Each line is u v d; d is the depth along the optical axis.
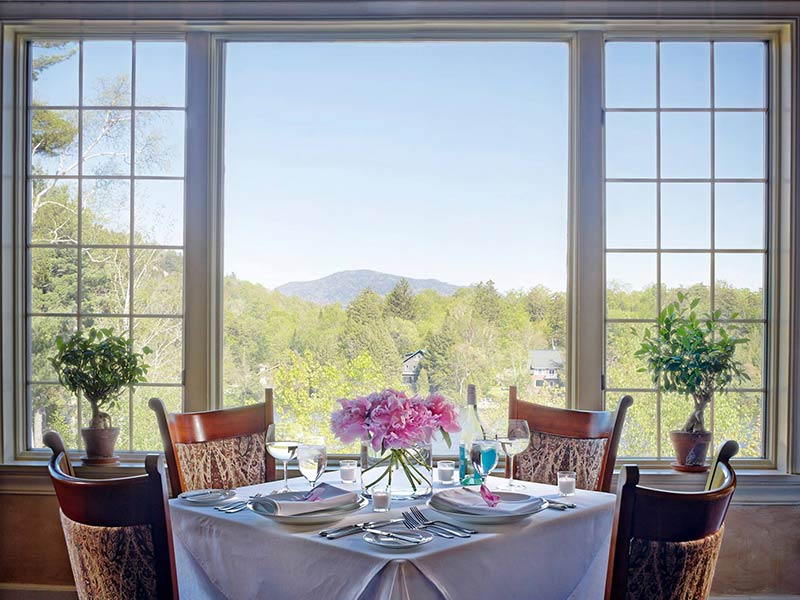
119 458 3.38
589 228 3.41
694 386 3.17
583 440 2.77
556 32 3.45
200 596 1.93
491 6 3.37
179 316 3.48
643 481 3.22
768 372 3.42
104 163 3.52
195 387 3.42
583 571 1.98
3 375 3.39
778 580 3.25
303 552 1.66
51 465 1.72
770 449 3.39
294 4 3.39
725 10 3.33
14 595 3.31
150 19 3.41
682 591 1.55
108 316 3.50
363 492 2.15
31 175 3.52
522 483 2.42
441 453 3.47
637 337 3.43
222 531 1.87
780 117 3.42
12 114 3.48
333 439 3.51
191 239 3.44
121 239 3.51
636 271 3.45
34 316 3.51
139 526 1.57
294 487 2.32
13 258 3.47
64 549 3.32
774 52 3.44
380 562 1.51
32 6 3.42
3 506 3.33
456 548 1.60
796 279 3.31
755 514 3.25
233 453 2.73
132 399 3.46
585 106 3.42
